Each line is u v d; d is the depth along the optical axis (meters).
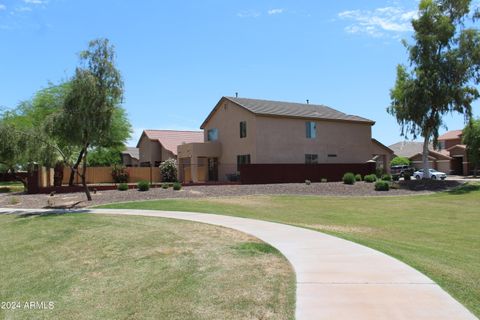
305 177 37.22
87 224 15.32
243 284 7.38
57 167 34.78
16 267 10.81
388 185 31.58
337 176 39.38
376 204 25.02
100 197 24.41
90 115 20.44
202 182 35.72
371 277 7.56
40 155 22.58
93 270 9.80
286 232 12.48
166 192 26.64
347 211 21.91
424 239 14.20
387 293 6.67
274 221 15.33
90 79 20.03
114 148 44.91
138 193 26.06
